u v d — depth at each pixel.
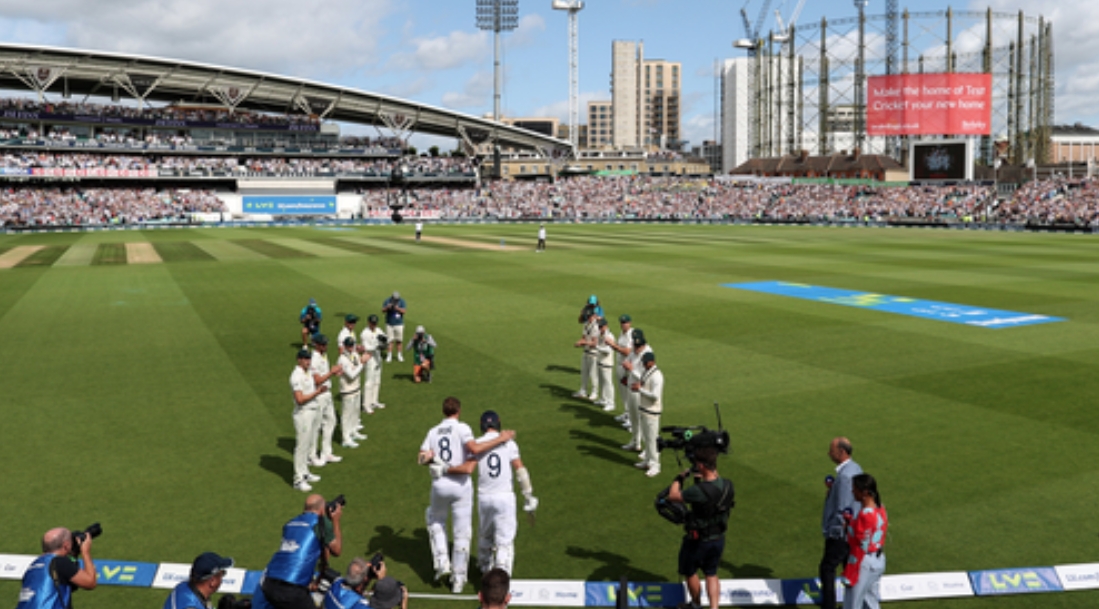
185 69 92.75
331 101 104.88
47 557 5.78
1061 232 70.00
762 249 50.09
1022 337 20.44
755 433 12.51
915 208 88.88
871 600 6.82
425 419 13.52
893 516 9.24
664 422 13.20
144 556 8.20
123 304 26.55
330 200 98.19
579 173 128.00
